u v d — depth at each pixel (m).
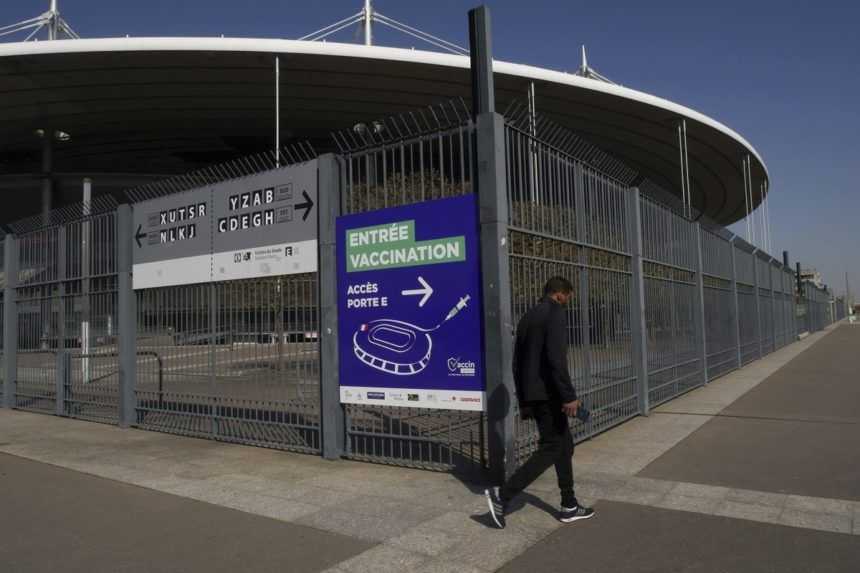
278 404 7.64
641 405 9.51
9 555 4.45
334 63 34.25
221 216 8.23
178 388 8.87
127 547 4.56
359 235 6.79
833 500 5.21
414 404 6.35
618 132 42.28
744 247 19.00
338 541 4.57
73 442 8.48
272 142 47.41
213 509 5.39
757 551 4.19
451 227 6.12
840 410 9.70
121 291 9.52
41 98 37.69
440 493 5.65
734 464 6.50
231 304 8.13
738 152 47.03
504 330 5.79
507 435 5.77
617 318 9.01
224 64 34.09
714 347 14.52
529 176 6.80
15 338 12.02
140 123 42.47
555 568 4.02
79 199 44.72
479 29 6.20
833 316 88.00
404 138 6.57
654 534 4.55
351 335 6.84
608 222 8.88
